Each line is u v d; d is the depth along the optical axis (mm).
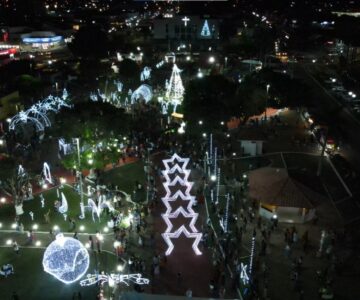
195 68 107125
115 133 51219
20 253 36719
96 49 115562
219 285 32156
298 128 67500
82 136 48531
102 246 37594
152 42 144375
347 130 67250
